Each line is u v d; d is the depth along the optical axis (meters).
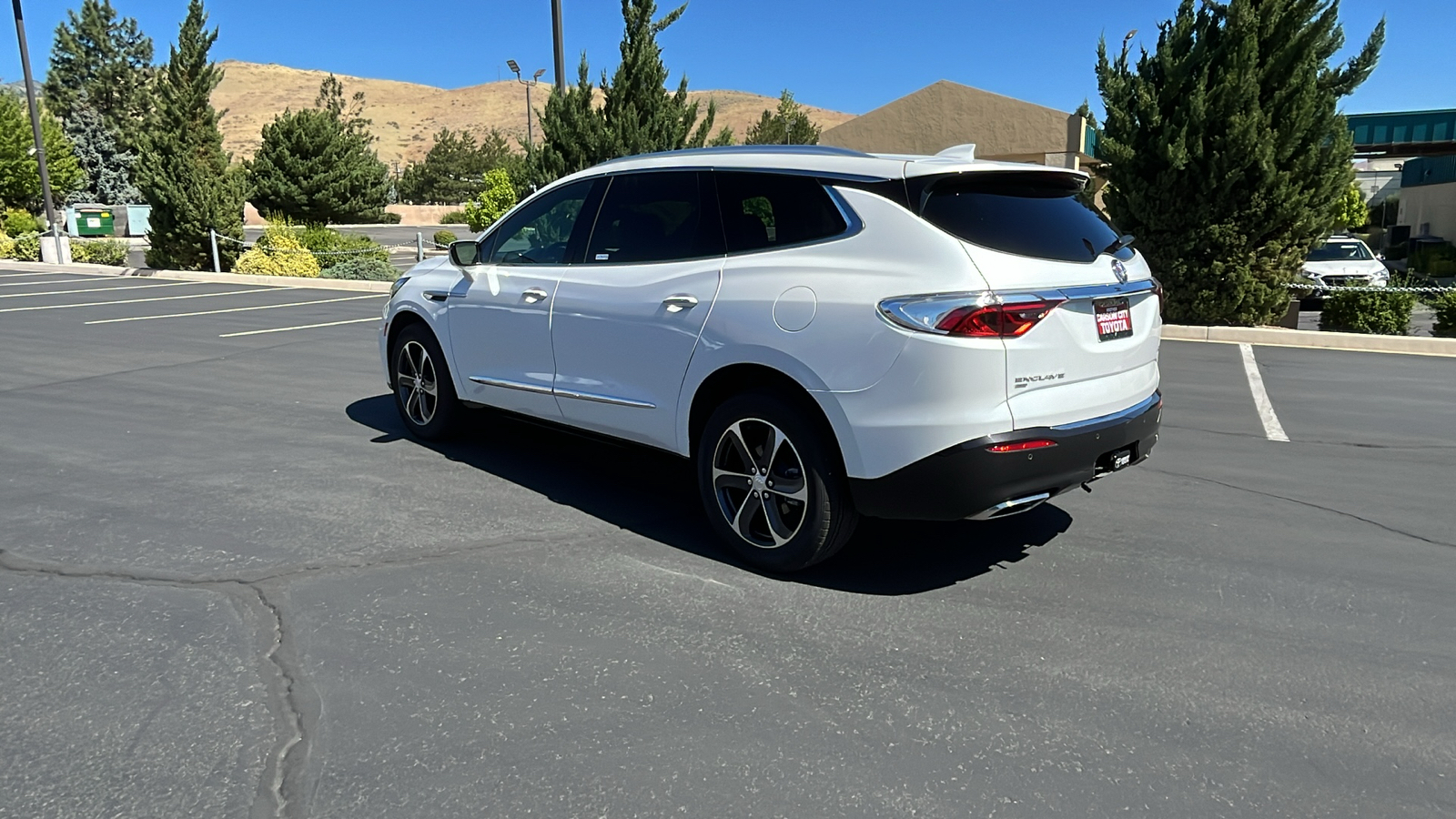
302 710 3.08
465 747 2.89
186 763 2.79
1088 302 3.90
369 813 2.58
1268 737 2.99
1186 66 12.46
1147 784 2.74
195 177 21.50
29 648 3.45
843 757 2.86
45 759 2.79
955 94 24.52
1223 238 12.54
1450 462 6.26
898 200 3.81
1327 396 8.49
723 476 4.34
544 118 16.09
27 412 7.30
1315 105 12.31
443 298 5.91
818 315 3.85
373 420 7.09
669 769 2.79
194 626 3.64
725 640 3.61
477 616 3.77
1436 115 30.28
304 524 4.79
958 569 4.35
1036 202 4.08
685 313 4.34
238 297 17.05
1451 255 27.50
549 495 5.32
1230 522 5.02
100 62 70.00
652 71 15.92
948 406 3.60
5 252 27.22
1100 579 4.25
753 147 4.52
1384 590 4.14
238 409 7.47
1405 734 3.01
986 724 3.05
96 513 4.91
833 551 4.11
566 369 5.06
